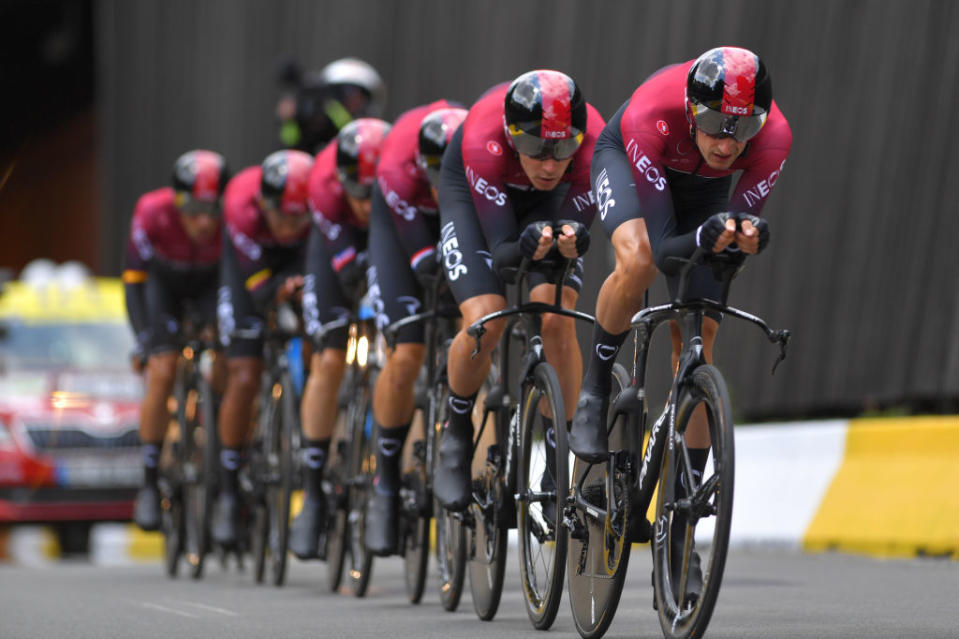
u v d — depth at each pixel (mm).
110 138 70938
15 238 98000
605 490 13445
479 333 14258
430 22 43719
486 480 15797
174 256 27938
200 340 26719
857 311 27078
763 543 25906
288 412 23000
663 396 31016
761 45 29469
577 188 15445
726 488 11172
